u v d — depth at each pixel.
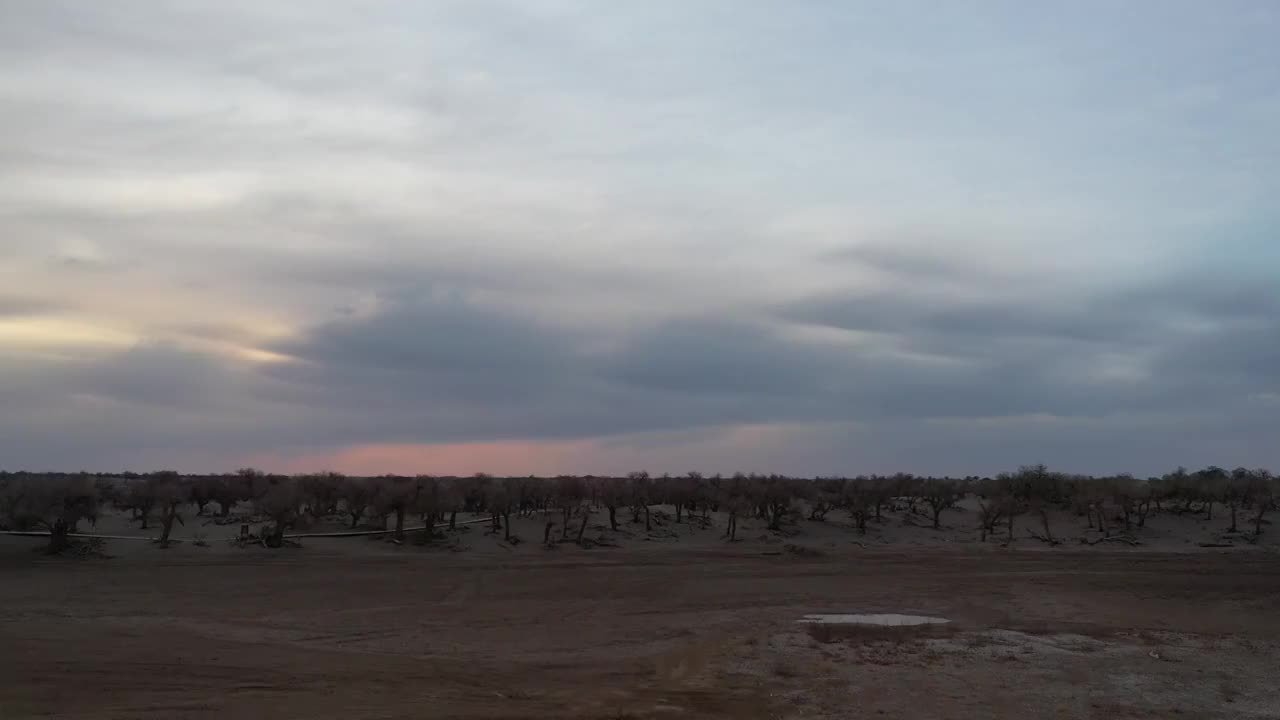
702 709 17.92
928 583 43.53
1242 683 21.12
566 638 28.19
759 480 85.94
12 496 52.94
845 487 88.38
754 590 41.03
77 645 23.66
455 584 42.34
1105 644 26.25
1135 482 80.12
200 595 37.22
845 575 46.69
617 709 17.78
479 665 22.70
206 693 18.59
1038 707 18.44
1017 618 32.19
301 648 25.05
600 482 87.69
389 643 26.80
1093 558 55.69
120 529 60.72
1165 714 18.09
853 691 19.62
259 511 65.94
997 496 78.81
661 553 57.97
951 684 20.39
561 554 57.22
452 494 68.38
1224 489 74.06
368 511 71.00
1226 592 40.72
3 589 37.81
